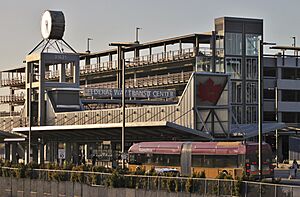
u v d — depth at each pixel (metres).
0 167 118.25
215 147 124.75
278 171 169.12
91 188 97.19
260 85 102.75
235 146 122.31
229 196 78.06
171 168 131.38
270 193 73.56
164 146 133.50
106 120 184.50
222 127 159.12
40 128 173.88
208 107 160.12
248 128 162.00
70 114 195.62
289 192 71.50
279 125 163.38
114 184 93.44
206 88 160.12
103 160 188.62
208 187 80.62
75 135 179.12
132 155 138.88
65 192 102.00
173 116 165.50
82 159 187.00
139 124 139.25
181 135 149.25
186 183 83.31
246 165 120.19
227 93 160.88
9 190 115.25
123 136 128.25
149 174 92.12
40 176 108.12
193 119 158.75
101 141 176.62
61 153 131.12
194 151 127.69
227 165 122.62
